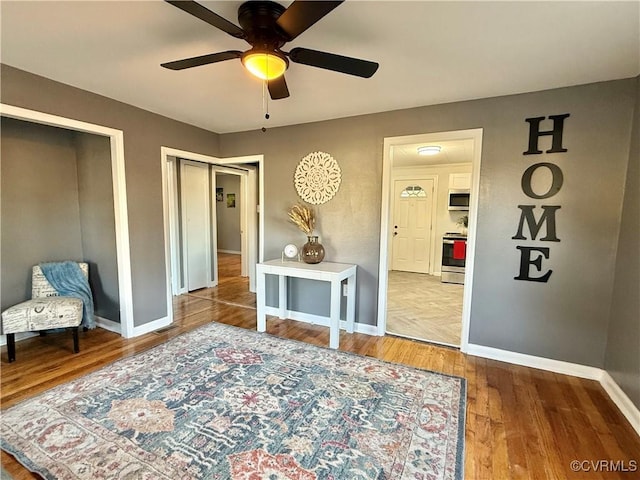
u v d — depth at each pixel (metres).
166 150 3.41
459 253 5.76
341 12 1.57
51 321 2.73
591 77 2.28
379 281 3.30
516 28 1.69
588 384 2.43
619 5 1.48
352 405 2.11
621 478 1.59
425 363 2.74
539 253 2.61
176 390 2.25
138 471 1.56
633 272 2.11
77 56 2.07
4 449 1.70
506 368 2.67
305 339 3.22
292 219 3.53
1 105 2.20
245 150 3.94
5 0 1.48
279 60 1.62
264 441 1.77
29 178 3.13
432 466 1.62
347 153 3.35
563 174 2.49
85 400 2.13
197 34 1.81
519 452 1.74
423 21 1.65
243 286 5.48
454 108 2.83
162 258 3.48
